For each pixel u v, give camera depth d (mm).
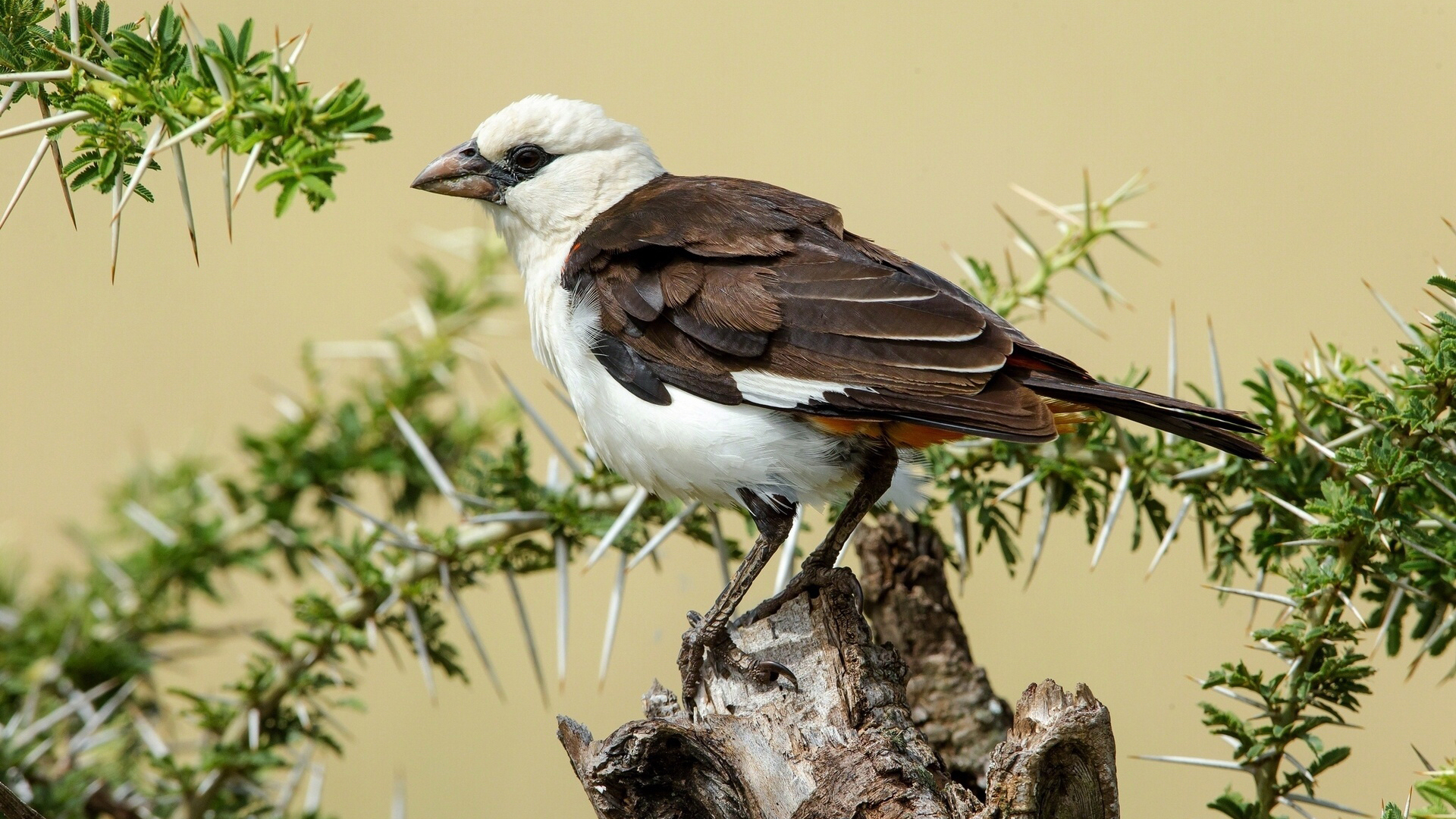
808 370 7953
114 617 10250
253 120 6898
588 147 9555
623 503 9359
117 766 9586
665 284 8289
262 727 9141
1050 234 15828
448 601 9477
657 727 5945
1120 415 7570
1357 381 8250
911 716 6680
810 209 8734
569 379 8633
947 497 9086
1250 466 8422
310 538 10547
